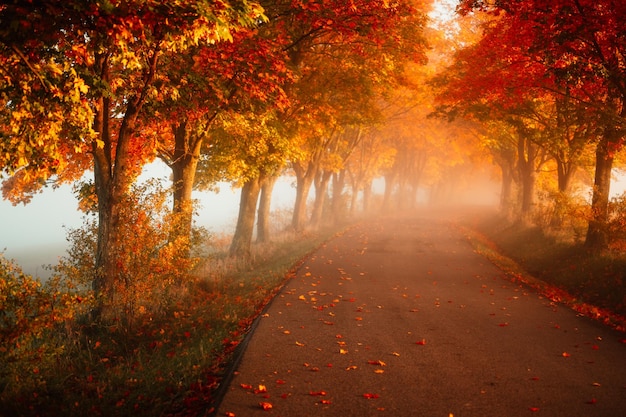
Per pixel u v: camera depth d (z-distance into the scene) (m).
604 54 13.08
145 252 9.70
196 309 11.23
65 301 6.68
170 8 6.73
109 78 9.42
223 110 12.66
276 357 7.68
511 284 14.64
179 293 12.38
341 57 18.52
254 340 8.57
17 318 6.32
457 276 15.99
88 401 6.20
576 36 12.07
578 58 13.06
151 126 12.31
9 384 6.34
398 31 17.52
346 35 13.55
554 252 18.62
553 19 12.05
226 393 6.19
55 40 6.92
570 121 19.23
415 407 5.86
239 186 18.56
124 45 7.34
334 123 21.06
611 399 6.09
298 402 5.97
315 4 11.69
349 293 13.14
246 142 15.73
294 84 18.09
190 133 14.64
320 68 19.44
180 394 6.32
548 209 23.22
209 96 11.33
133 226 9.59
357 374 6.99
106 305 9.62
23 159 7.30
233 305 11.58
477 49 17.62
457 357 7.83
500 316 10.72
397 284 14.52
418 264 18.52
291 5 11.95
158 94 9.89
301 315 10.57
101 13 6.50
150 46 8.52
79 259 10.16
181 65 10.63
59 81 7.18
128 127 9.88
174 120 11.70
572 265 15.92
